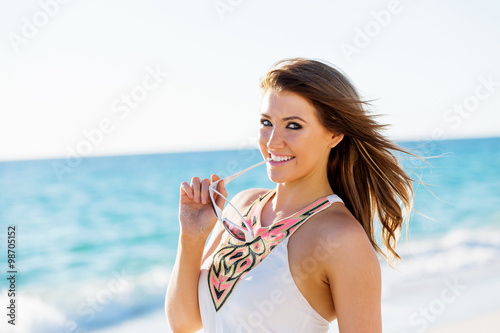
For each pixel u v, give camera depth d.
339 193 2.29
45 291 11.55
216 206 2.12
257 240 2.08
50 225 18.73
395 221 2.36
